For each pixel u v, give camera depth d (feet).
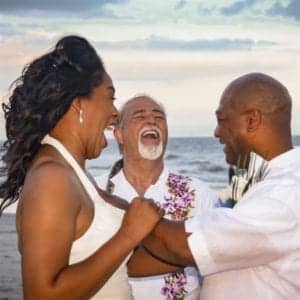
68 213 7.17
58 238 7.08
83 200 7.46
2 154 7.84
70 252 7.30
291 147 8.43
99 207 7.64
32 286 7.02
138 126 12.69
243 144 8.43
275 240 7.91
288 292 8.09
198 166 57.67
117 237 7.46
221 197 9.06
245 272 8.19
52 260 7.04
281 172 8.19
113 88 7.91
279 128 8.32
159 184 12.75
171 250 8.05
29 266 7.04
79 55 7.63
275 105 8.29
